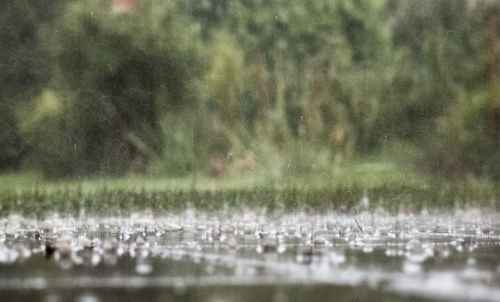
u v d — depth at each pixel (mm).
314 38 22828
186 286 3410
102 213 10711
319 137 17062
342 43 21344
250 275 3779
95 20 22891
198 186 16969
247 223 8828
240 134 18969
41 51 24094
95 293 3238
